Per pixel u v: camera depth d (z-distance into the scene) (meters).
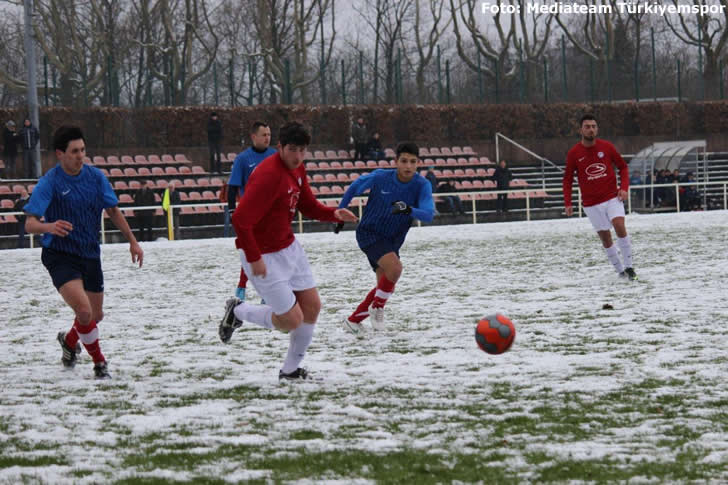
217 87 62.81
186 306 16.19
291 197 9.25
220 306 16.08
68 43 70.62
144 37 70.00
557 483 5.73
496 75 65.75
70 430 7.46
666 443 6.66
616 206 18.30
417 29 74.38
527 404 8.05
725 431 6.95
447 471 6.05
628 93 69.81
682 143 54.00
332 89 64.56
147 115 56.00
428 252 27.39
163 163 54.53
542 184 58.19
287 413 7.91
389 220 12.85
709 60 76.06
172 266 25.05
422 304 15.52
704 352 10.29
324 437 7.07
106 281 21.08
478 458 6.35
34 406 8.40
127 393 8.98
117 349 11.80
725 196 51.34
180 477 6.03
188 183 51.69
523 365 9.88
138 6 69.56
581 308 14.36
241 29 76.06
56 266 9.91
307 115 59.34
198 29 74.19
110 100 57.34
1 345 12.40
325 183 54.16
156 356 11.19
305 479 5.93
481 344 9.79
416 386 8.95
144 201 44.31
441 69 65.44
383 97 65.00
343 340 12.07
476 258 24.70
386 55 70.69
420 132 61.62
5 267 26.69
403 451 6.58
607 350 10.64
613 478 5.81
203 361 10.77
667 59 73.94
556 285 17.70
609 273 19.58
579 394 8.39
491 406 8.01
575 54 77.38
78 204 9.89
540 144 64.25
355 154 56.84
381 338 12.12
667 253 23.70
